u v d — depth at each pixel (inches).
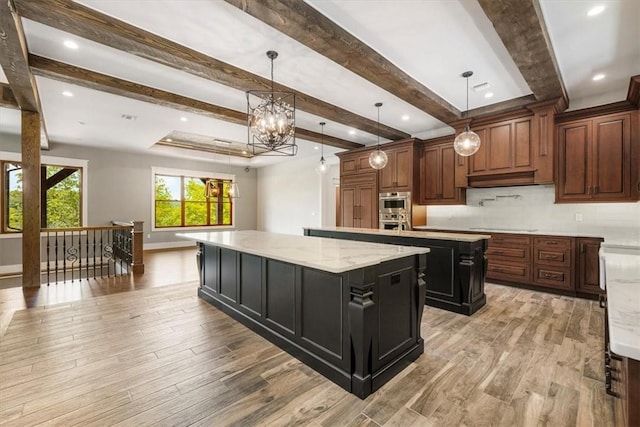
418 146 225.0
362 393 73.8
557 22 98.0
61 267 255.0
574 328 114.0
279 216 376.5
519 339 105.2
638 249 98.3
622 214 153.7
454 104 173.2
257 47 112.8
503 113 171.8
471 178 197.2
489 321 121.4
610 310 36.1
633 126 143.5
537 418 66.5
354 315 75.1
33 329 112.5
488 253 180.5
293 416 67.7
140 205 310.7
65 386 77.9
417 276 96.3
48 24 91.5
